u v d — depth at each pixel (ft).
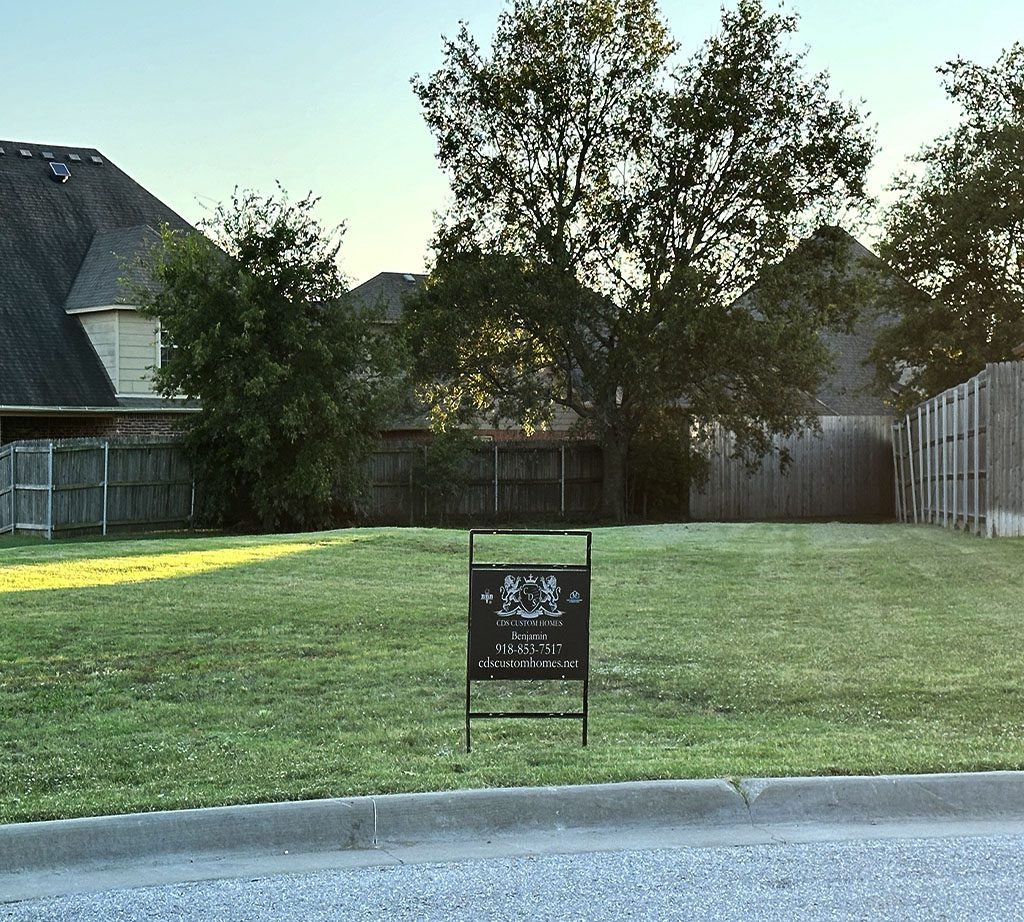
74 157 117.29
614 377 108.99
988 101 127.54
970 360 122.11
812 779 20.03
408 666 31.30
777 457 122.31
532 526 107.55
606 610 41.14
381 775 20.52
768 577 51.34
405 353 93.40
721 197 108.47
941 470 86.63
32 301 102.17
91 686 28.60
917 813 19.95
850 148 108.17
